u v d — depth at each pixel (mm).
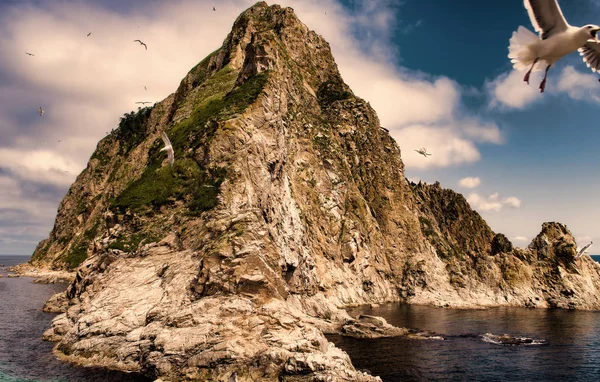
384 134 127375
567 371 40719
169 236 55312
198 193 60688
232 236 46875
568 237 104562
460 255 123125
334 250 92500
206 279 44188
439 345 50375
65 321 48875
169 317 40250
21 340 47688
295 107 102062
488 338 54844
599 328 64375
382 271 102500
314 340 38125
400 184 121188
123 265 52656
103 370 37500
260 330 38656
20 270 140875
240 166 64062
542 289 98125
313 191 95000
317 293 74812
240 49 115188
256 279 42500
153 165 73062
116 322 43062
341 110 118562
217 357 35500
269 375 34562
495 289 99500
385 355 45312
